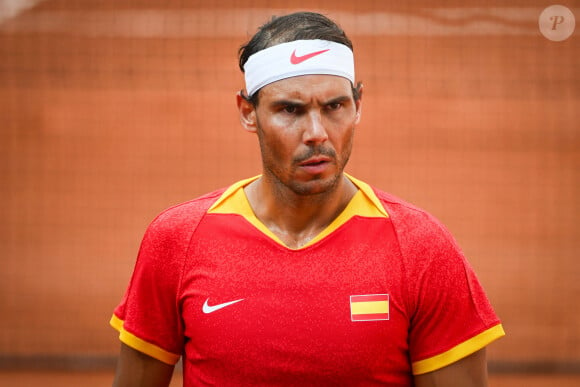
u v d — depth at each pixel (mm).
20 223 41531
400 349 8633
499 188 44875
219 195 9375
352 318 8469
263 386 8570
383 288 8539
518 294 36156
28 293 36031
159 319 9219
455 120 50062
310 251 8719
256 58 8680
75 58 53969
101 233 41250
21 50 54062
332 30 8625
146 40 55031
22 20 55938
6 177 45531
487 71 52531
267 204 9117
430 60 53375
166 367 9453
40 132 49406
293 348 8469
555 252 39594
